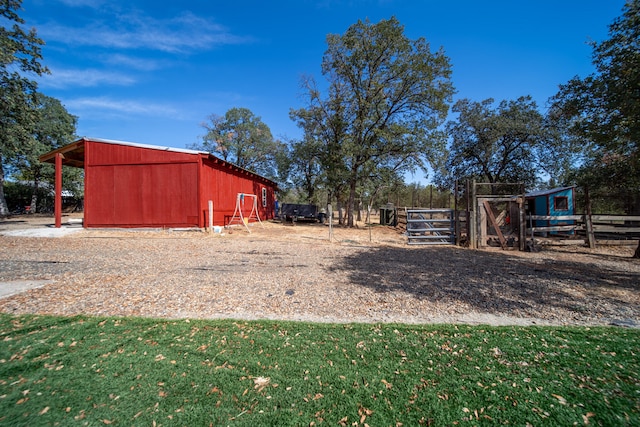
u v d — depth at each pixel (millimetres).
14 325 3498
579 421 2035
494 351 2998
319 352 2959
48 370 2590
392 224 20297
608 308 4309
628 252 9289
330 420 2053
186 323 3629
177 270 6324
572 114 7836
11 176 30422
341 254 8617
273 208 27391
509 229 12695
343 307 4320
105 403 2186
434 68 17422
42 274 5844
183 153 12781
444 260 7848
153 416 2061
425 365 2736
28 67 14852
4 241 9758
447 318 3945
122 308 4145
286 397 2283
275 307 4281
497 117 22062
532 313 4137
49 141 28078
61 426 1953
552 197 14109
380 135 17391
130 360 2766
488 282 5660
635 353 2947
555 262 7637
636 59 6172
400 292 5027
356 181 19500
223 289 5070
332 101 19734
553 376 2562
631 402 2217
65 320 3666
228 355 2881
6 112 14828
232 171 16703
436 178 27172
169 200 12820
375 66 18359
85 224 12859
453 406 2197
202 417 2059
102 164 12906
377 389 2387
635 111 6125
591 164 16234
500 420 2057
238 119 35938
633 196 13617
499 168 23859
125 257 7582
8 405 2141
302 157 22344
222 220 15250
